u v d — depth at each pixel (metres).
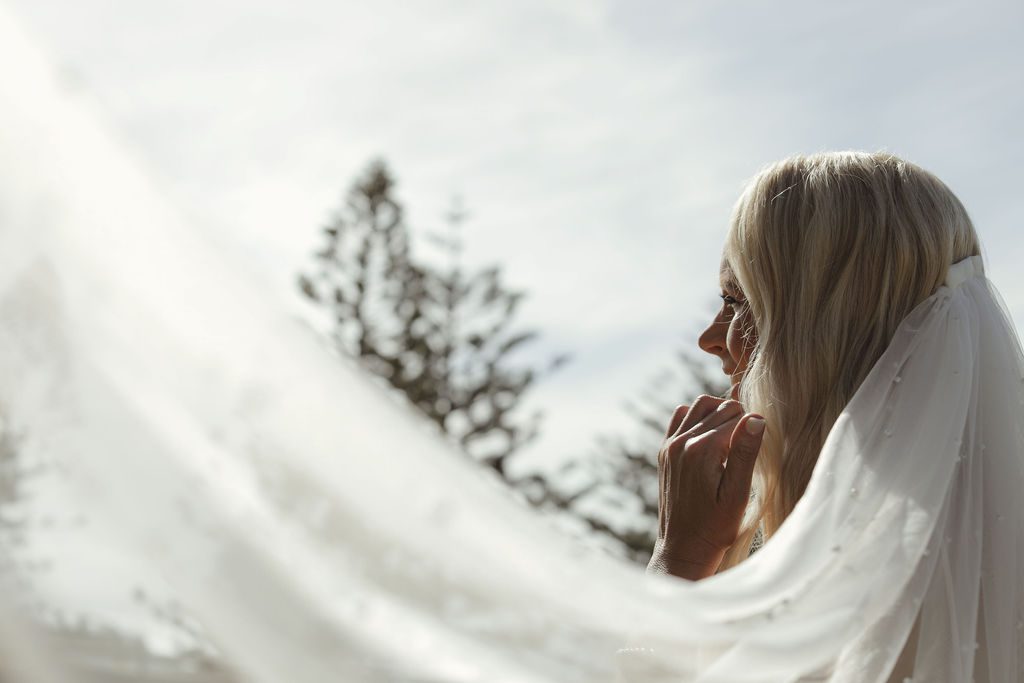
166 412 1.19
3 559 1.10
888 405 1.76
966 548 1.73
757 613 1.56
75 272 1.18
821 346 1.91
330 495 1.26
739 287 2.12
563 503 20.64
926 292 1.91
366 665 1.23
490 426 21.05
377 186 21.86
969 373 1.79
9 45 1.21
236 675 1.16
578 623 1.40
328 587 1.24
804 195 1.98
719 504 1.88
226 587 1.17
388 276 21.72
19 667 1.08
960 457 1.79
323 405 1.29
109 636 1.11
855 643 1.62
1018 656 1.74
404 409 1.40
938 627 1.68
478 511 1.37
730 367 2.17
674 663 1.46
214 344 1.24
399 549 1.29
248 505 1.21
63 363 1.15
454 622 1.31
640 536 20.25
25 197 1.17
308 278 21.64
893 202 1.95
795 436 1.91
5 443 1.12
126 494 1.15
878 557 1.64
